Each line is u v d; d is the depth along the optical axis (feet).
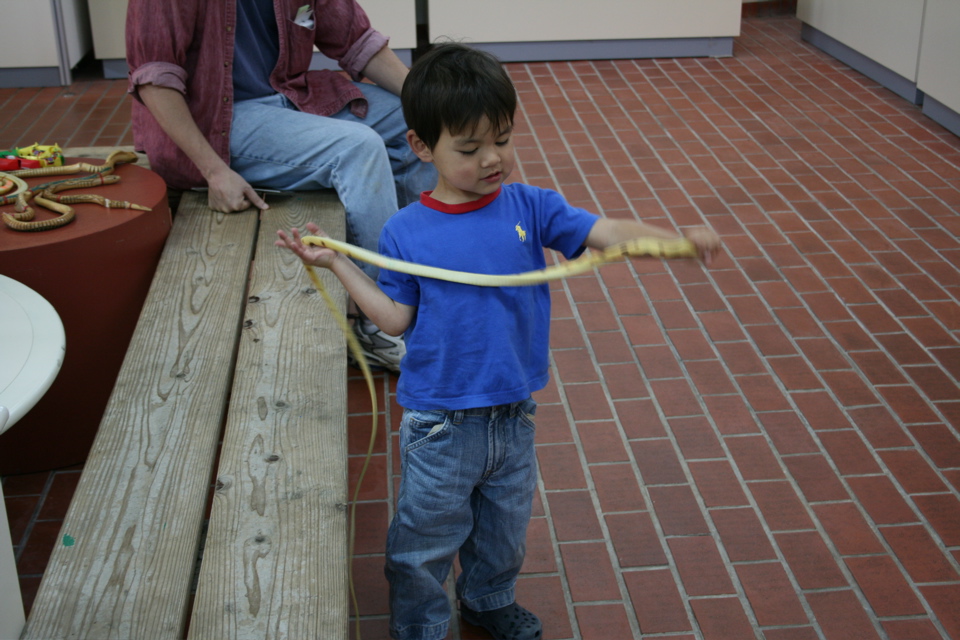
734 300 13.70
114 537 6.71
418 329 6.35
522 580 8.91
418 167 12.80
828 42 25.46
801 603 8.66
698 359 12.32
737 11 24.67
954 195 17.08
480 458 6.66
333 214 11.53
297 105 12.14
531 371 6.68
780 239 15.47
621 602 8.68
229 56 11.22
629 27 24.67
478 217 6.31
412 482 6.79
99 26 22.07
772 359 12.32
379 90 12.69
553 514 9.70
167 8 10.55
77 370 10.09
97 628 5.99
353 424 11.03
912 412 11.27
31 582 8.86
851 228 15.85
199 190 12.13
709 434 10.89
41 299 7.92
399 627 7.47
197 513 6.95
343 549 6.67
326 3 12.08
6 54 21.63
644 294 13.85
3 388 6.73
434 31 24.22
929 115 20.80
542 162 18.45
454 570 9.03
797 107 21.53
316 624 6.07
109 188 10.84
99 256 9.76
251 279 10.21
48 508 9.85
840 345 12.62
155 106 10.85
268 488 7.22
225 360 8.81
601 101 21.91
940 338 12.78
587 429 10.98
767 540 9.37
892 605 8.63
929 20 20.35
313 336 9.25
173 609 6.14
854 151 19.06
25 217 9.70
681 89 22.77
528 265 6.45
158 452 7.59
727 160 18.61
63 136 19.19
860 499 9.90
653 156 18.78
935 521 9.60
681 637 8.32
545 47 24.77
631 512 9.73
